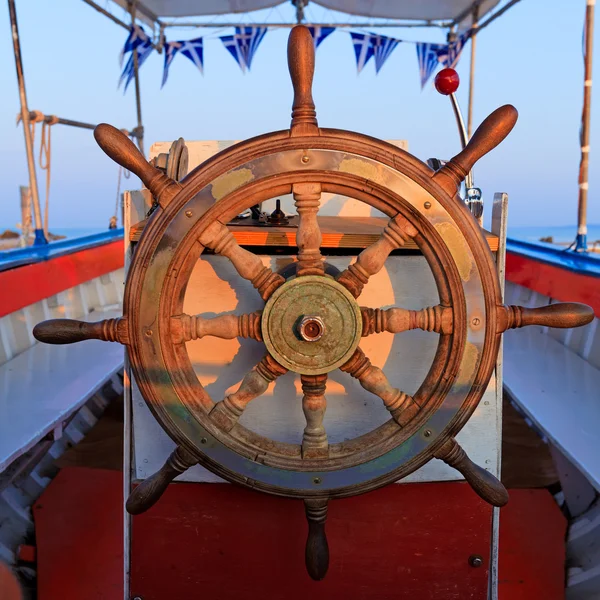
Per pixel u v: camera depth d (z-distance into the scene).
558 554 1.48
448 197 0.93
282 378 1.18
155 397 0.98
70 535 1.51
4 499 1.54
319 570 1.00
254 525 1.20
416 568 1.20
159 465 1.20
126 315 0.97
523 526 1.51
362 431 1.19
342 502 1.20
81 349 2.31
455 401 0.98
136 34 3.74
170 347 0.97
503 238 1.11
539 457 1.76
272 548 1.20
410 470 1.00
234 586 1.21
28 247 2.53
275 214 1.27
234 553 1.21
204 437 0.99
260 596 1.21
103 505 1.56
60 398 1.71
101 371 1.98
